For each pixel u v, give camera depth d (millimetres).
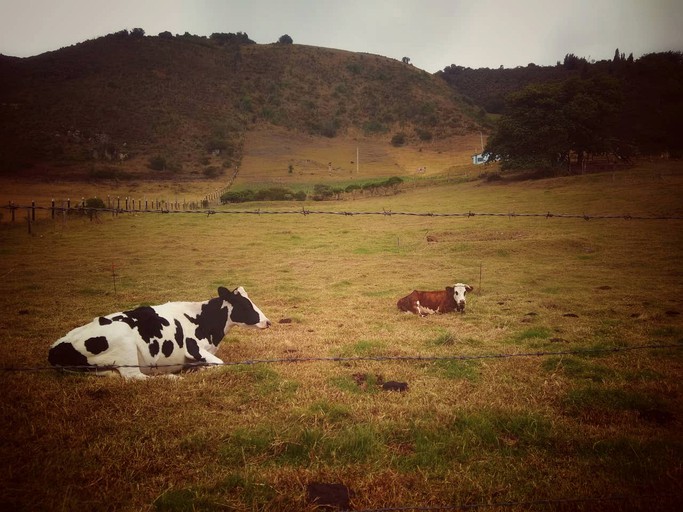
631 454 5078
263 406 6102
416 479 4605
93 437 5125
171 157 135875
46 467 4523
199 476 4602
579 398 6535
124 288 16578
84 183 94750
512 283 17562
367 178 118625
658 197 39281
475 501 4348
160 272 19891
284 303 14750
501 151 70062
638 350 8984
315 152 163625
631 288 16031
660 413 6199
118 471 4574
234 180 114375
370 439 5211
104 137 141375
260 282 18266
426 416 5902
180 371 7809
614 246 24531
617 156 70438
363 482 4516
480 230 30875
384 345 9328
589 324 11375
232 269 20922
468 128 188625
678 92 122438
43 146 125250
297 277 19391
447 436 5410
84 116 155000
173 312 7883
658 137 86500
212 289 16672
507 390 6879
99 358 6809
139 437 5129
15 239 27750
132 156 131625
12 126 136125
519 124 68438
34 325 11023
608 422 5965
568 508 4203
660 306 13234
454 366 8023
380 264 22188
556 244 24672
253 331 10844
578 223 32344
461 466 4840
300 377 7203
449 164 141875
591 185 50938
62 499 4137
